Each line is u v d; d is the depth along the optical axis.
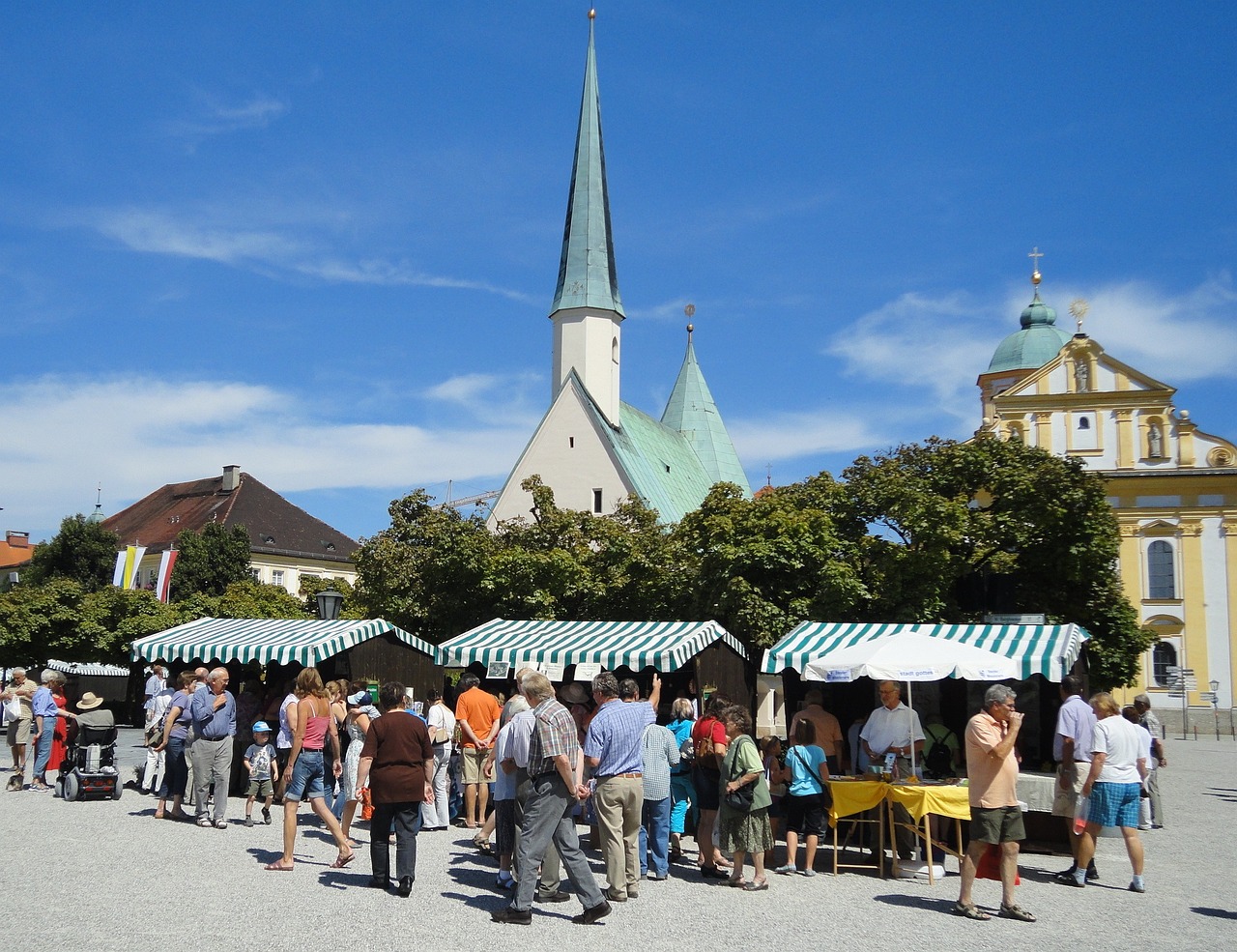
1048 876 14.09
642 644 21.09
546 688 11.19
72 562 69.06
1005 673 14.70
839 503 33.12
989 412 75.19
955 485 33.91
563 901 11.95
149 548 83.00
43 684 21.59
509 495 57.25
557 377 61.88
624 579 35.12
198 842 14.98
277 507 88.50
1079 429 58.81
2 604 48.69
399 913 10.94
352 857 13.57
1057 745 14.06
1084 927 11.14
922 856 14.48
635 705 12.48
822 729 15.27
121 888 11.74
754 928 10.80
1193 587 56.97
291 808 13.09
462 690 17.25
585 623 23.70
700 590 31.61
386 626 22.50
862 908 11.91
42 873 12.51
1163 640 57.22
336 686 16.89
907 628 18.80
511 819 12.38
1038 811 15.54
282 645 21.48
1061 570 33.66
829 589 29.69
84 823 16.53
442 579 35.09
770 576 30.81
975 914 11.47
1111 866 15.17
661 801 13.44
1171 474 57.28
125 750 31.34
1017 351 75.06
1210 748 44.94
